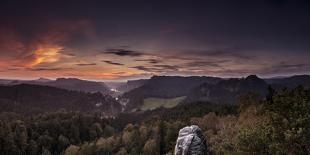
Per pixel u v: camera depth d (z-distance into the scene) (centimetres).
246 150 2502
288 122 2300
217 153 3422
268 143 2356
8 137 17325
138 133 18888
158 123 19588
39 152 18350
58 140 19750
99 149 17700
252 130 2602
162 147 17150
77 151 17475
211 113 17525
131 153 16550
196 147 2356
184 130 2522
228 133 5019
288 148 2117
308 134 2033
